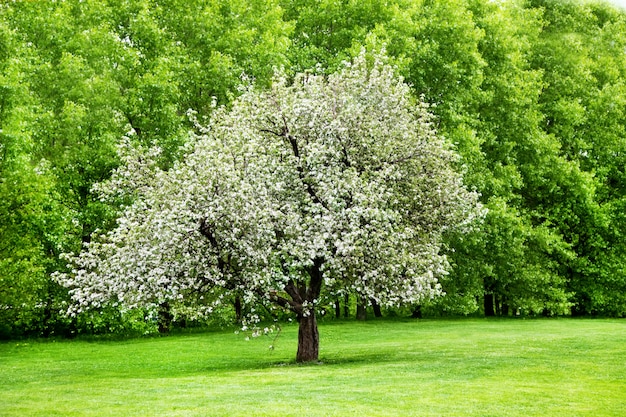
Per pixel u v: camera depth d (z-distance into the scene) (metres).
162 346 26.48
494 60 37.41
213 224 16.91
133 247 17.47
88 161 30.56
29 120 29.19
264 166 18.30
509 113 36.44
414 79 32.88
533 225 40.44
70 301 30.16
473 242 31.89
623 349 20.14
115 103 31.16
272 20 34.88
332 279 17.44
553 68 40.91
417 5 34.91
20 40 32.16
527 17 42.16
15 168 27.81
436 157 19.75
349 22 34.72
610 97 40.31
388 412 11.48
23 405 13.13
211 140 18.56
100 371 19.48
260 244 17.17
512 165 35.34
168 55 32.94
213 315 32.19
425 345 23.66
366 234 16.78
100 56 32.81
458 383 14.54
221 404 12.50
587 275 40.47
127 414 11.80
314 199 18.50
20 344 28.27
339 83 20.06
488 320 37.22
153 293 17.27
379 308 42.53
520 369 16.50
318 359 19.97
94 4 34.09
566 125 39.84
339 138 18.62
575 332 26.98
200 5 34.56
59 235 29.45
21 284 27.62
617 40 43.16
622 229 40.78
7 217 28.61
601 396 12.96
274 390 14.02
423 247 18.91
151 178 19.80
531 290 36.84
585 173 37.88
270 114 19.69
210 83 32.81
